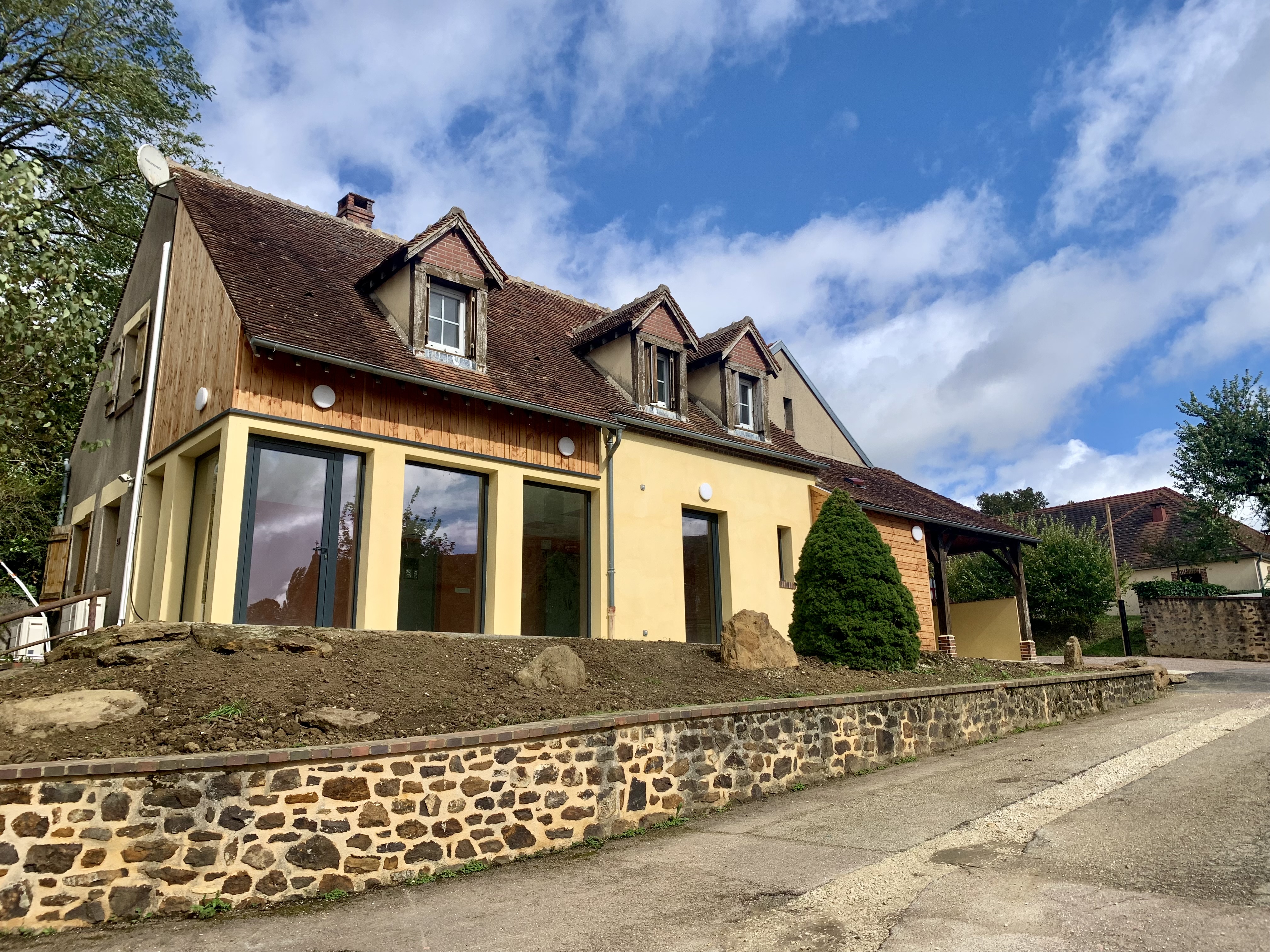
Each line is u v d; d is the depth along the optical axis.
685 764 8.32
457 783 6.81
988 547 22.61
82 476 15.99
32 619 12.03
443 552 11.89
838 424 23.91
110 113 20.22
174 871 5.76
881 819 7.62
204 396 10.87
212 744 6.50
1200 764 8.86
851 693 10.52
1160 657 27.34
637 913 5.53
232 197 13.94
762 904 5.59
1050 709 13.55
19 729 6.32
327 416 10.77
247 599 10.02
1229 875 5.48
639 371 14.90
